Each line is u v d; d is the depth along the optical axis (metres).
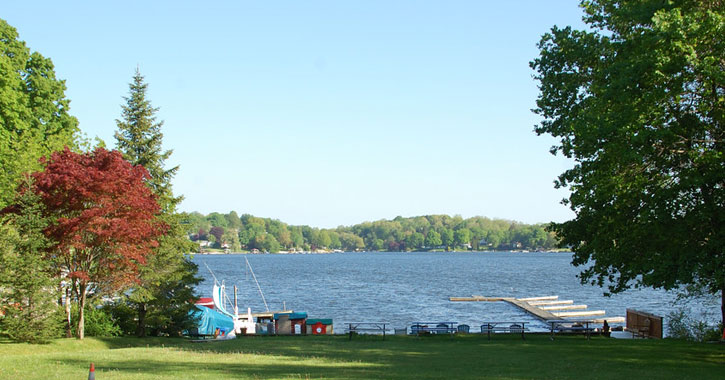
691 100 21.08
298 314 40.44
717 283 19.47
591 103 23.58
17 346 24.86
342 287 95.56
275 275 132.00
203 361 20.97
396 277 123.56
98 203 27.31
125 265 28.73
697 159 19.73
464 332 34.81
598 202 23.08
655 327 32.56
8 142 37.25
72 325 30.25
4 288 25.89
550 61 26.16
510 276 128.12
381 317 55.47
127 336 33.09
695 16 19.34
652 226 20.78
